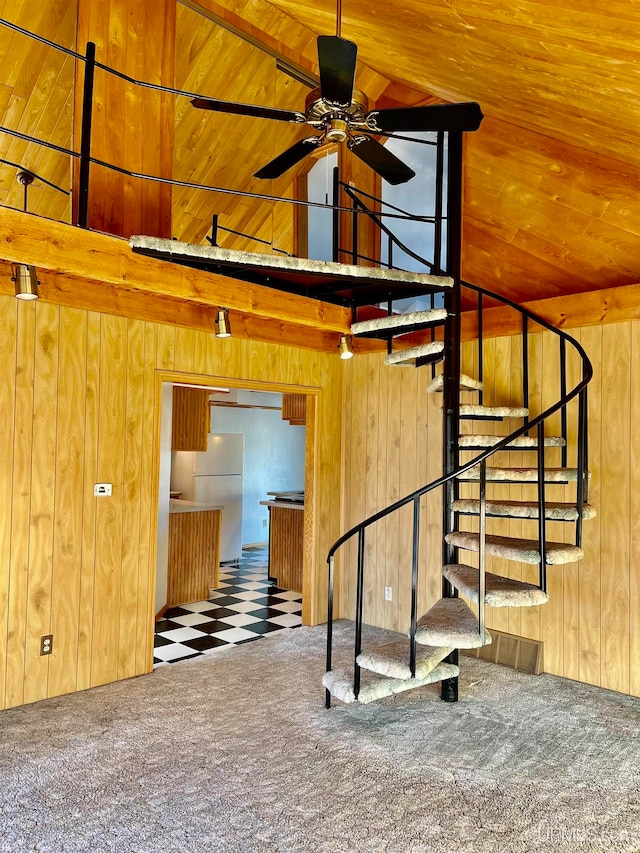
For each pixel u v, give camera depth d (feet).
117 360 13.69
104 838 8.03
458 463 12.73
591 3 6.31
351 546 19.06
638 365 13.38
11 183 15.94
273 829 8.29
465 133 14.58
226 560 28.43
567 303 14.40
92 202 11.73
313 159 19.53
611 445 13.70
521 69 9.55
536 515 10.94
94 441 13.25
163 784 9.37
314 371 18.44
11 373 12.03
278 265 10.69
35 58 13.84
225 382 15.90
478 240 16.07
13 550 12.01
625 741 11.08
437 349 12.70
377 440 18.43
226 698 12.74
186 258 10.14
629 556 13.34
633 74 7.71
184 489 26.89
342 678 11.70
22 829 8.20
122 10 12.25
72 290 12.80
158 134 12.73
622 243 13.91
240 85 16.46
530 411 15.03
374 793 9.23
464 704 12.66
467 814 8.73
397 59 13.02
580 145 12.52
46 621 12.48
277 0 14.16
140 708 12.17
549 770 10.02
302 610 18.93
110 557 13.50
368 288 13.14
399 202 19.19
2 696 11.89
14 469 12.05
